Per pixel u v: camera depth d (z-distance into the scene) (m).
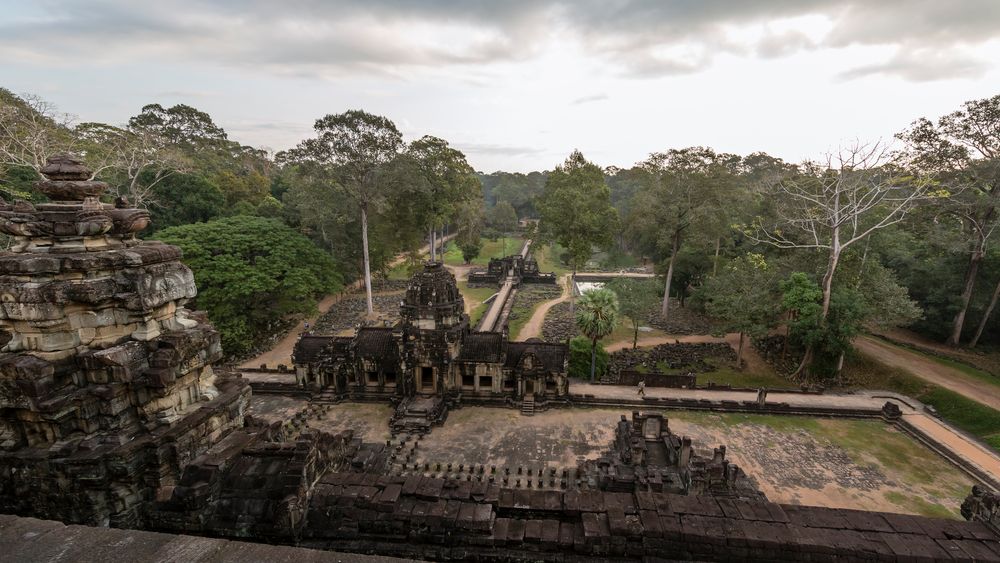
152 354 13.15
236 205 77.12
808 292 44.31
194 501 13.09
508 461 32.31
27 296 11.78
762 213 66.38
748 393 42.84
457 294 42.00
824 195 46.03
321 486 15.45
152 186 66.44
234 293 49.00
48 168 12.38
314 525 14.32
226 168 109.38
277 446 15.00
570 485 28.95
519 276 94.44
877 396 42.62
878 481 30.72
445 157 76.00
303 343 42.84
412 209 75.81
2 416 12.28
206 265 51.09
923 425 37.19
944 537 14.57
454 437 35.47
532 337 60.31
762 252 62.09
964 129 43.81
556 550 14.28
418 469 31.30
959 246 46.97
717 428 37.25
